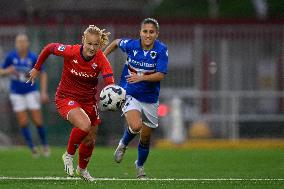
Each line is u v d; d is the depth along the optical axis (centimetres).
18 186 2936
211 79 6544
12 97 5147
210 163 4356
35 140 6275
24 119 5038
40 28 6275
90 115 3147
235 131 6306
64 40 6256
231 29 6581
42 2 7331
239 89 6550
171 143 6097
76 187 2873
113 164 4228
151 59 3384
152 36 3350
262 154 5034
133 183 3078
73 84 3102
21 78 5150
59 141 6181
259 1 8081
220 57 6556
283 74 6581
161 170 3916
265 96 6388
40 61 3169
